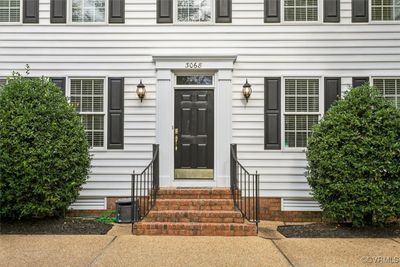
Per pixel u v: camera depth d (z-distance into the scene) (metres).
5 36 8.60
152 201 7.43
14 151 6.87
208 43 8.54
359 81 8.43
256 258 5.48
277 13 8.52
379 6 8.55
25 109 7.02
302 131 8.50
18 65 8.59
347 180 6.93
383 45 8.45
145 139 8.51
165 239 6.48
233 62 8.48
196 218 7.06
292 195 8.38
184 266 5.12
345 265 5.19
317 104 8.49
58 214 7.65
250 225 6.80
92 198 8.50
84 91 8.63
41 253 5.67
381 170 6.85
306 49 8.49
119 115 8.53
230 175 8.18
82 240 6.39
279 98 8.46
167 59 8.45
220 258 5.46
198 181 8.42
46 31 8.60
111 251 5.78
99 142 8.61
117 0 8.60
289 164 8.42
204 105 8.57
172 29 8.55
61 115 7.33
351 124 7.01
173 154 8.46
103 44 8.59
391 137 6.87
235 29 8.53
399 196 6.87
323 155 7.10
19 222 7.39
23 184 6.88
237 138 8.45
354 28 8.48
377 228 7.16
